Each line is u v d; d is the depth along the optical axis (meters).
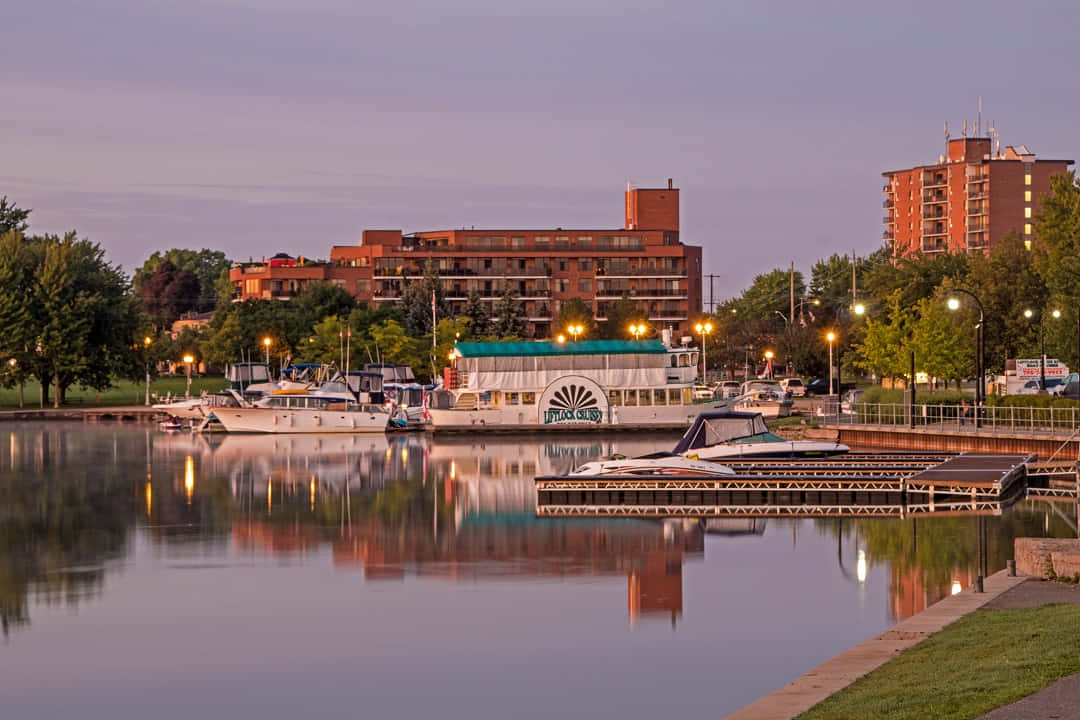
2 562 53.16
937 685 25.31
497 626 40.69
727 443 80.69
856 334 159.75
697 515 63.59
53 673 36.19
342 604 44.38
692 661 36.16
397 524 62.69
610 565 50.72
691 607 42.75
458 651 37.78
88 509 69.75
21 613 43.50
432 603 44.28
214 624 41.66
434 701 33.09
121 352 168.25
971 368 130.25
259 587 47.56
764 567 49.47
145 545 57.38
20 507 70.69
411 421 128.38
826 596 43.94
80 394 193.25
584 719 31.36
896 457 78.06
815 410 127.25
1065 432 79.69
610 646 37.97
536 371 122.69
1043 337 112.31
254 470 90.19
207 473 88.25
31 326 160.75
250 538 59.09
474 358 122.12
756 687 33.59
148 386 169.38
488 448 107.94
